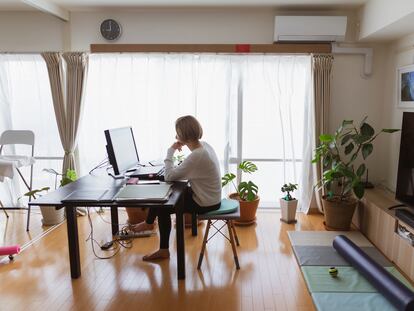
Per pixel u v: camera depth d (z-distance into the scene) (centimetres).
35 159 385
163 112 375
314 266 259
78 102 371
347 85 374
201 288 234
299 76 367
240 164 351
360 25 349
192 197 248
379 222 291
